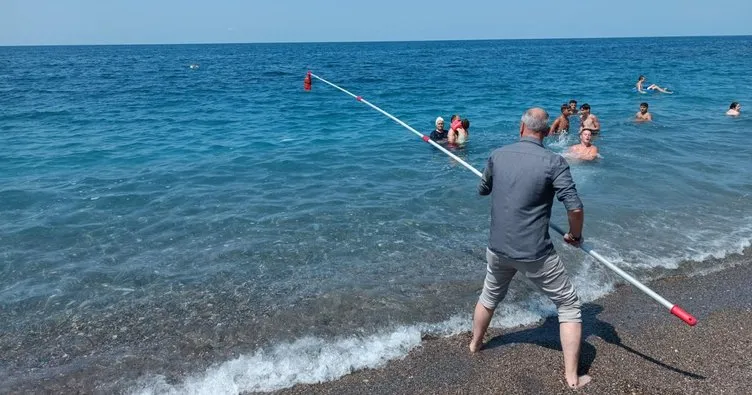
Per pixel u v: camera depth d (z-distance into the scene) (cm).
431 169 912
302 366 379
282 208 705
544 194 323
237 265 538
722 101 1844
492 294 365
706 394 339
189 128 1393
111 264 543
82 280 508
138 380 366
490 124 1426
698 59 5106
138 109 1812
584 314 446
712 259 546
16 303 467
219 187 804
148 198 748
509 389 349
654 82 2645
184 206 714
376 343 405
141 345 407
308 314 446
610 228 620
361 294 477
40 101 2066
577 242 348
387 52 9506
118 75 3838
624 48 9306
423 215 679
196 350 399
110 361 387
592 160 930
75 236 612
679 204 704
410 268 529
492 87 2553
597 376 360
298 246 583
